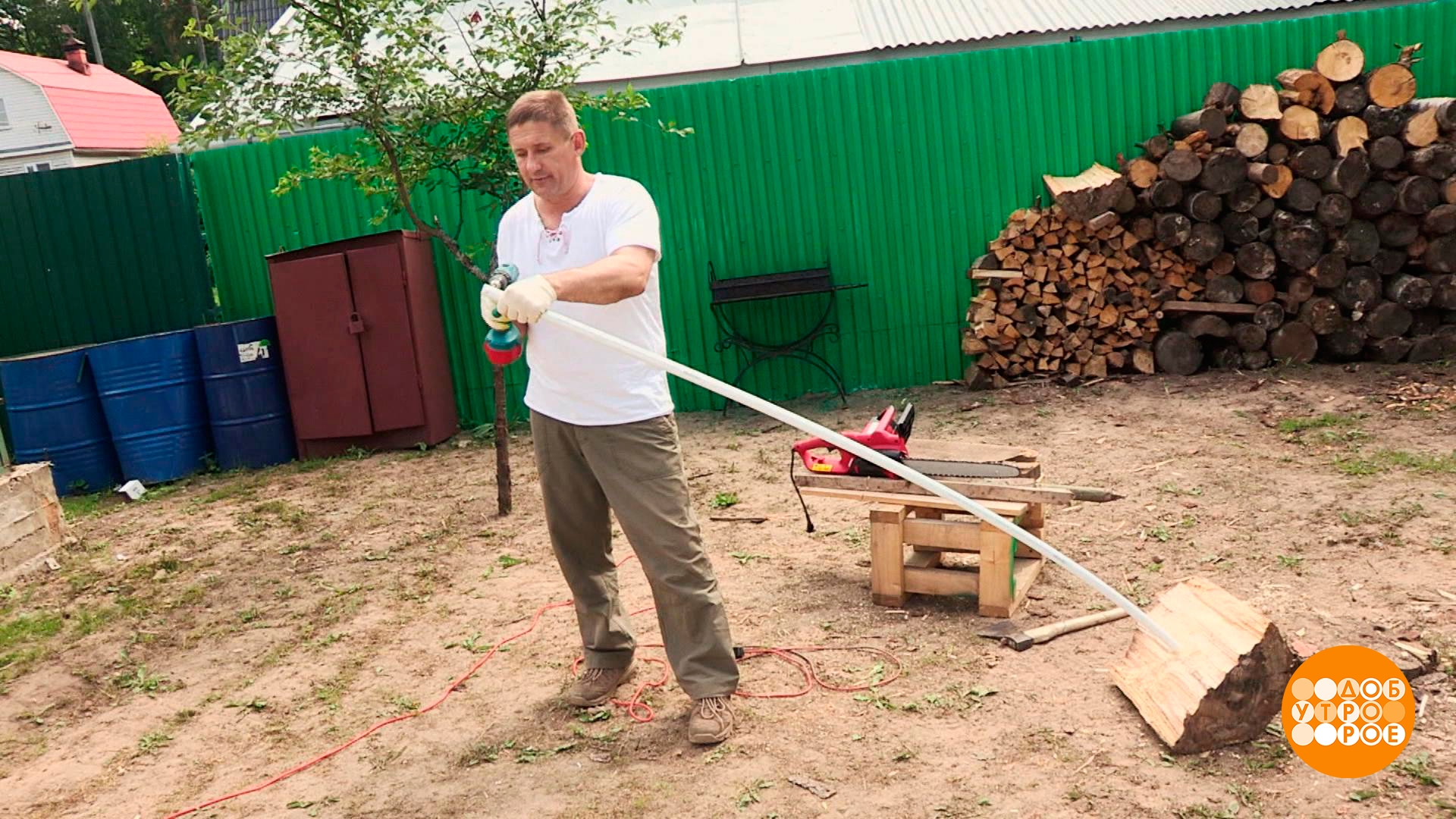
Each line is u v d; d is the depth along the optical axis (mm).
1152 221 7453
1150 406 6969
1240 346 7598
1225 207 7441
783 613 4195
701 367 8242
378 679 3965
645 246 2986
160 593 5070
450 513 6004
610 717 3477
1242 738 2947
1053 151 7914
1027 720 3195
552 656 4000
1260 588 4012
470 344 8180
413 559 5285
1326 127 7246
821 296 8086
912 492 4023
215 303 8336
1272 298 7492
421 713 3645
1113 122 7867
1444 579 3920
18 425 7230
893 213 8023
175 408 7355
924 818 2750
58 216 8094
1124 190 7301
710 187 8023
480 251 7277
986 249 8023
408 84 5477
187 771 3400
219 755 3494
